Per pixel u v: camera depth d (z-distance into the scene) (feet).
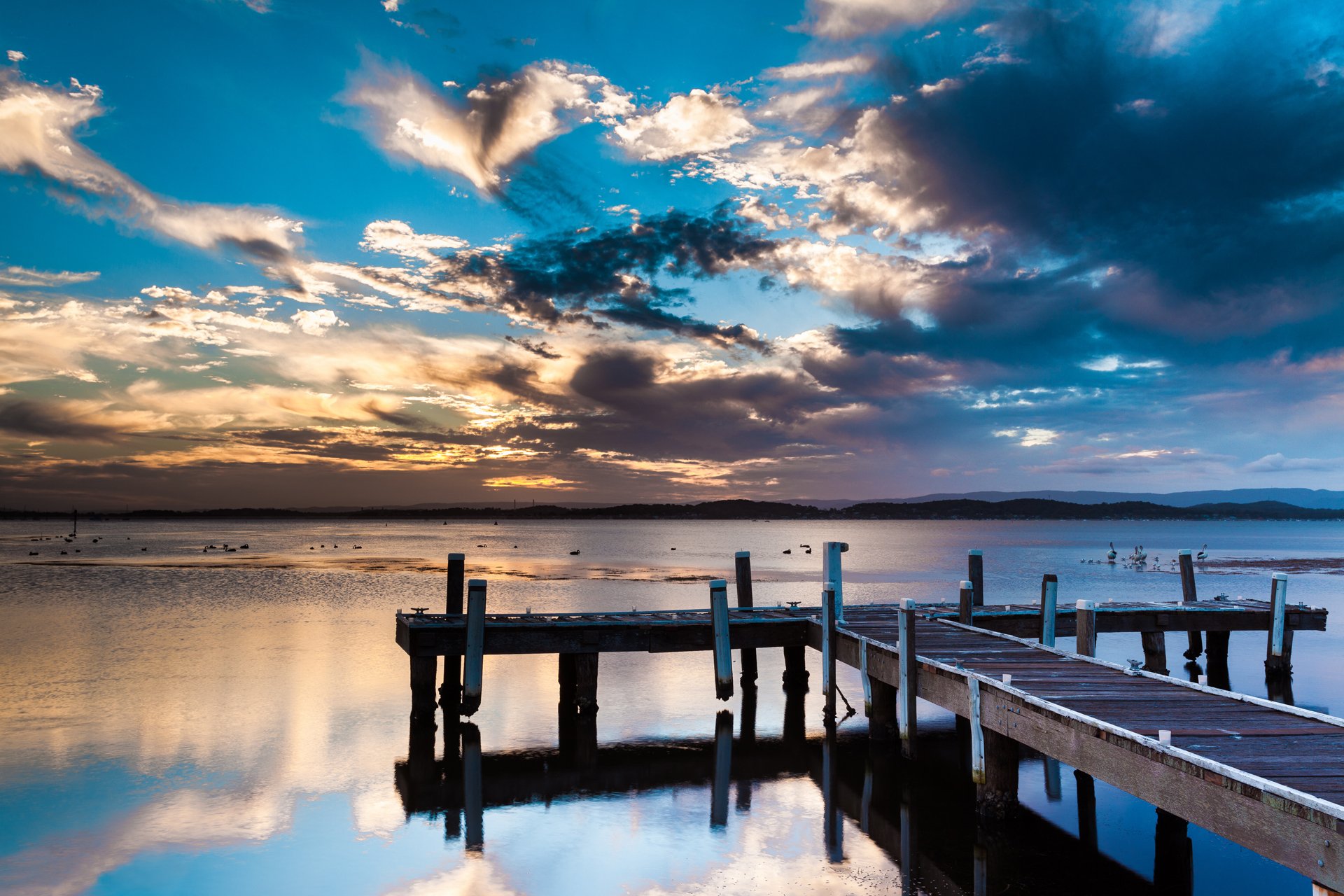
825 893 37.24
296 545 427.74
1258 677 88.79
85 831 44.37
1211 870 39.50
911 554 361.92
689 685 83.76
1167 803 31.53
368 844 43.16
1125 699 42.22
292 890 37.68
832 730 66.49
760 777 54.95
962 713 47.47
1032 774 53.93
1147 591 179.93
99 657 94.58
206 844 42.80
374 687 80.33
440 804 49.34
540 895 37.24
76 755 57.72
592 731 66.39
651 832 44.96
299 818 46.73
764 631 74.79
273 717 68.85
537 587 187.21
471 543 486.79
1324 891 25.03
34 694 76.02
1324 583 199.00
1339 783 28.66
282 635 111.04
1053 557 337.31
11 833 43.98
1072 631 82.79
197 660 92.84
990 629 79.92
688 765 57.67
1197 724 36.91
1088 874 39.27
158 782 52.34
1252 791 27.73
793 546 460.14
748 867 40.27
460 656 72.59
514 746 62.03
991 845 42.93
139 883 38.40
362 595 165.68
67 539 467.93
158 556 303.27
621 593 172.86
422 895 37.24
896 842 43.27
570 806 49.16
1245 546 468.34
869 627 69.77
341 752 59.77
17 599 154.10
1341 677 88.17
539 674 88.79
